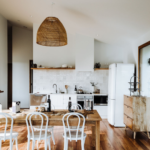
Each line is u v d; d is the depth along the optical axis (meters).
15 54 7.74
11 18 6.39
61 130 4.66
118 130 4.66
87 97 5.91
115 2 3.08
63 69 6.29
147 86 4.26
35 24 6.43
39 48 6.45
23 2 4.59
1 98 6.10
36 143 3.67
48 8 4.47
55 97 5.98
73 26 5.38
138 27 4.04
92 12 3.79
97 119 2.89
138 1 2.86
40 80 6.46
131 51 5.44
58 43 3.62
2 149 3.31
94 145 3.54
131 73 4.99
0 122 2.92
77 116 3.06
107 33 5.14
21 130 4.56
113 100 5.01
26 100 7.78
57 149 3.35
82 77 6.44
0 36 6.03
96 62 6.47
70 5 3.78
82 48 6.09
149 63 4.13
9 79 9.73
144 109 4.09
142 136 4.21
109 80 5.46
